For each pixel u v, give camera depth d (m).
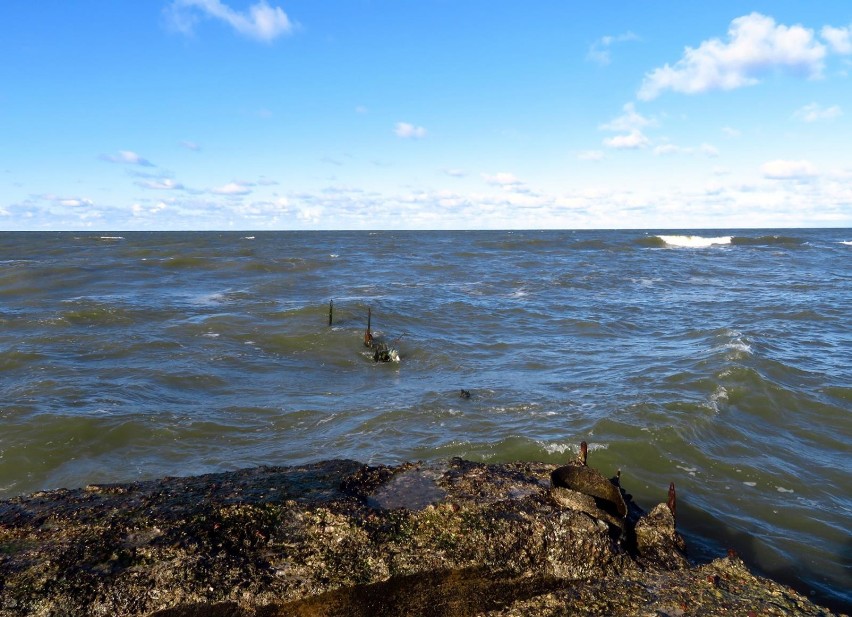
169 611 4.41
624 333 19.03
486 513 5.28
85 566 4.57
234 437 9.96
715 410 10.73
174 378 13.29
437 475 6.01
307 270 38.88
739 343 15.59
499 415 10.84
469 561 4.98
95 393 11.90
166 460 9.02
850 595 5.83
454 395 12.14
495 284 32.03
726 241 69.38
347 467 6.35
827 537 6.87
